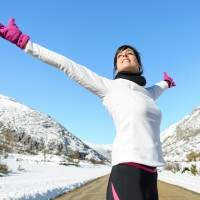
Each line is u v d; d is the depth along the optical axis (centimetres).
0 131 12012
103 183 2016
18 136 12125
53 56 208
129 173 203
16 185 1434
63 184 1645
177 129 17712
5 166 3000
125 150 211
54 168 5250
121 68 250
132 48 258
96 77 223
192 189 1509
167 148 15825
